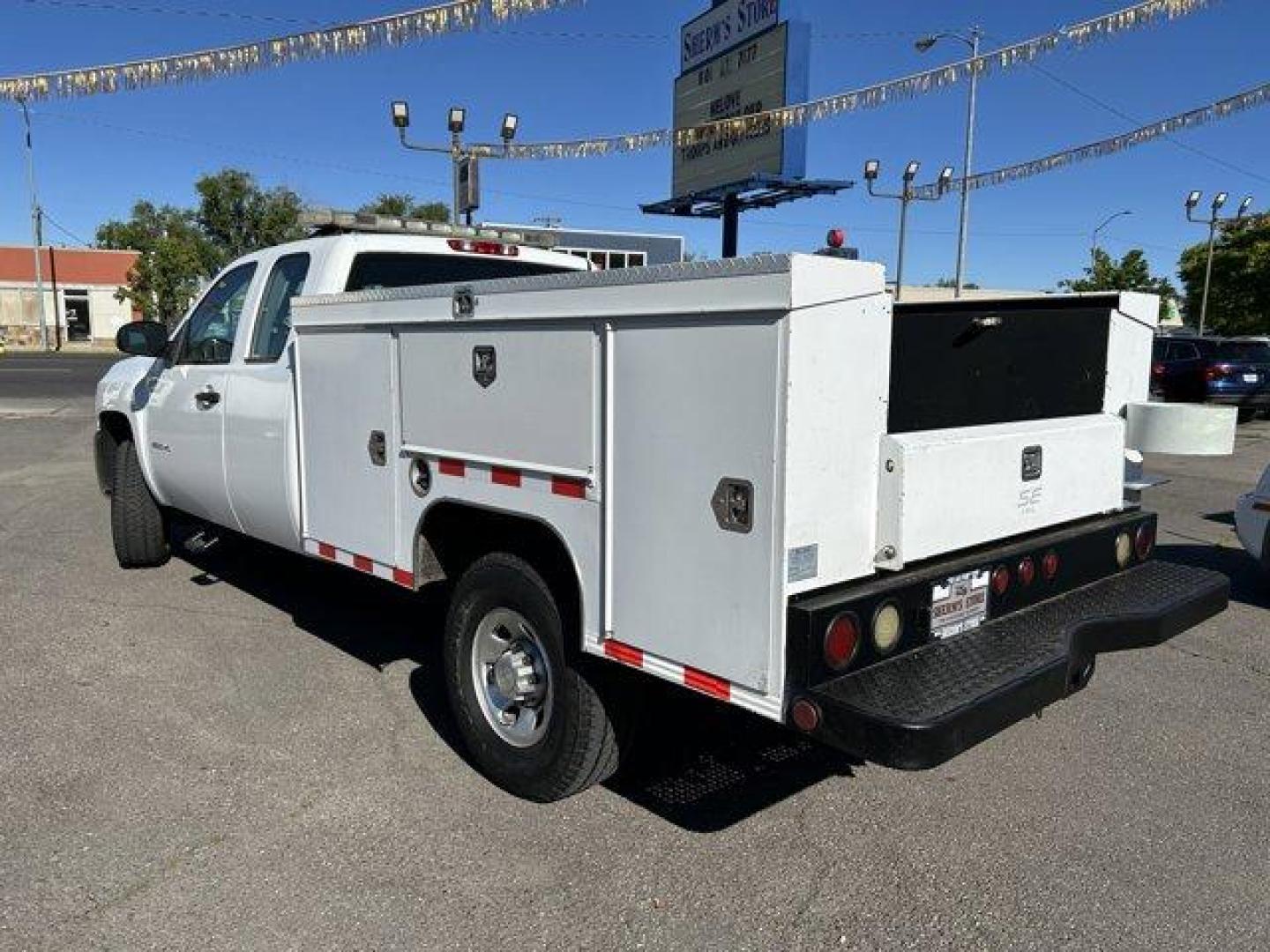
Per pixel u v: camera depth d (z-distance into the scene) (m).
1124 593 3.47
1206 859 3.31
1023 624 3.12
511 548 3.60
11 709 4.38
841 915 2.97
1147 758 4.07
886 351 2.70
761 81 13.00
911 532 2.79
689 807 3.60
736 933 2.88
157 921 2.89
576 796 3.67
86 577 6.58
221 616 5.75
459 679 3.78
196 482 5.66
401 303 3.69
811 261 2.46
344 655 5.11
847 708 2.49
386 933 2.86
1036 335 3.48
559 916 2.95
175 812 3.51
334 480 4.25
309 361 4.32
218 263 44.50
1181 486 11.50
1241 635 5.77
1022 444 3.22
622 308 2.81
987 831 3.47
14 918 2.89
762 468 2.53
